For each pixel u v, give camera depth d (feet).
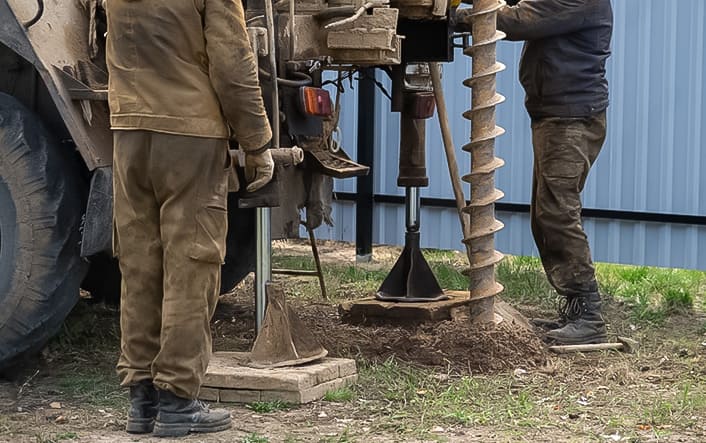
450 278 69.26
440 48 52.85
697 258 71.00
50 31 42.55
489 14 50.96
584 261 53.98
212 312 38.01
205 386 43.34
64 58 42.50
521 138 75.41
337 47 45.85
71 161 45.01
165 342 37.29
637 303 64.85
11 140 43.52
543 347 51.08
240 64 36.42
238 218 53.06
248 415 41.39
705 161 70.18
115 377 46.98
